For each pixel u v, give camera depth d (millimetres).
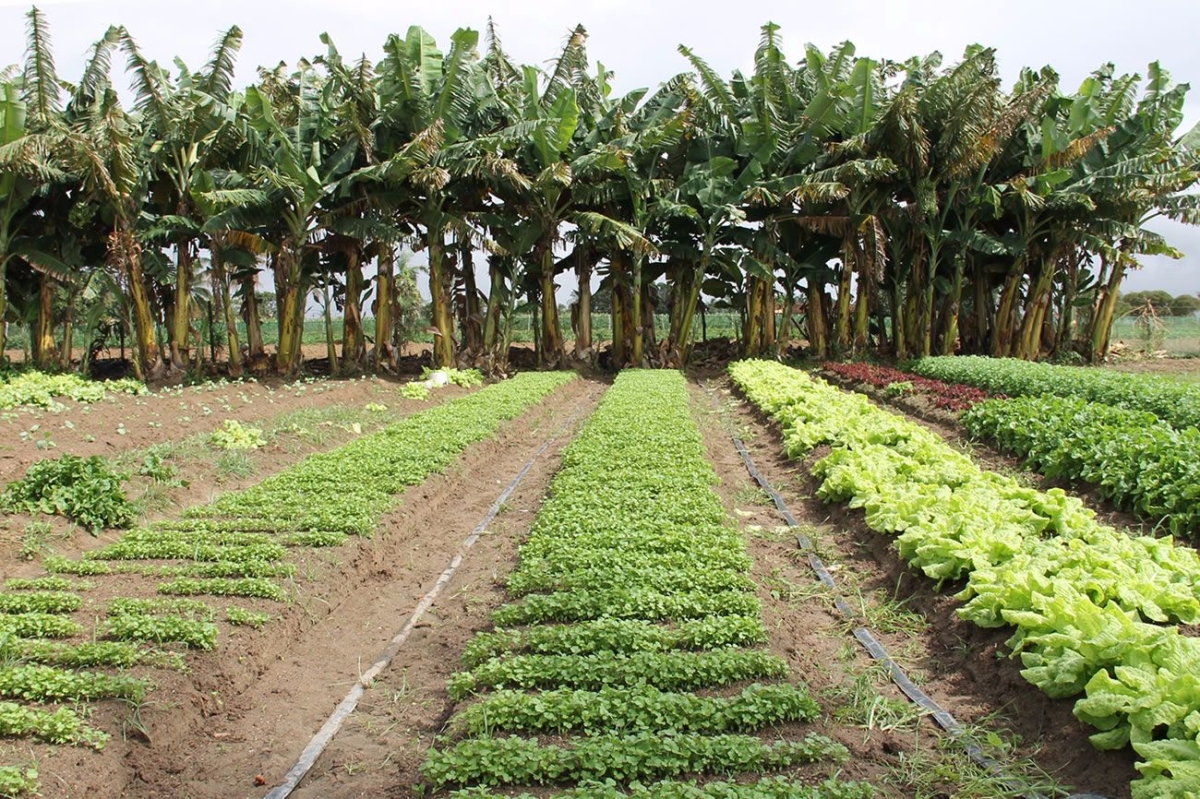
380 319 25672
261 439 13891
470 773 4688
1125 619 5129
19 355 37594
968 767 4820
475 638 6367
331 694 6316
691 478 10344
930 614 6902
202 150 22828
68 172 22266
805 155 26312
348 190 23344
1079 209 26359
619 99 27297
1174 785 3922
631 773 4664
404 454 12094
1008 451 13203
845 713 5422
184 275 23406
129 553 8281
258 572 7695
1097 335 30469
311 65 25156
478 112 25250
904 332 29641
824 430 12797
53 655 5984
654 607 6617
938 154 25328
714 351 32656
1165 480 9211
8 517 9000
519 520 10555
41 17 19875
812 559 8516
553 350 28484
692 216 25953
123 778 5055
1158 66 25625
